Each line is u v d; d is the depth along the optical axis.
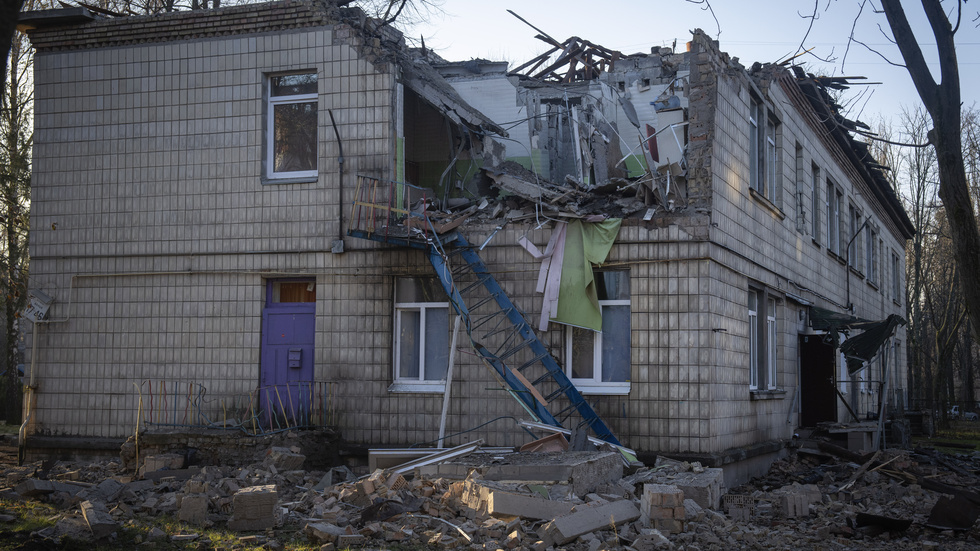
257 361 13.77
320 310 13.61
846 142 21.70
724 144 13.20
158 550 7.60
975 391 58.12
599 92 17.81
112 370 14.32
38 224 14.85
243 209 14.01
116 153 14.60
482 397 12.89
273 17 13.95
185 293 14.15
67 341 14.55
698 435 11.98
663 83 17.53
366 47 13.65
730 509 10.21
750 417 14.29
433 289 13.50
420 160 16.19
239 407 13.75
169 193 14.32
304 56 13.87
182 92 14.35
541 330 12.71
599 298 12.87
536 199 12.95
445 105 14.53
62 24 14.82
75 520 8.16
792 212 17.92
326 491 9.91
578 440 11.52
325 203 13.66
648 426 12.20
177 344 14.09
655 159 12.94
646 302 12.40
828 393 18.91
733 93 13.83
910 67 8.41
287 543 7.96
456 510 9.08
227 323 13.94
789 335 17.53
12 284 24.52
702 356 12.09
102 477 12.49
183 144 14.30
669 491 8.73
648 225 12.47
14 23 6.12
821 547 8.61
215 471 11.65
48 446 14.37
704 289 12.18
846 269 23.64
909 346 44.72
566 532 7.93
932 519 9.98
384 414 13.25
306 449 12.44
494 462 10.46
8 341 26.25
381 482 9.45
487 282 12.86
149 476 11.77
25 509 9.38
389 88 13.53
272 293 14.12
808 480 14.16
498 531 8.09
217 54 14.23
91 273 14.55
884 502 12.16
